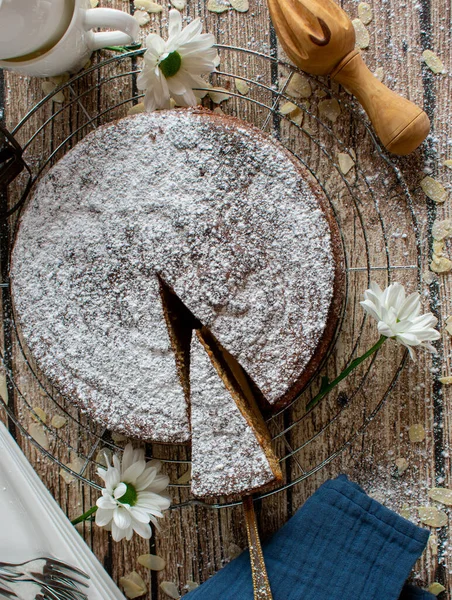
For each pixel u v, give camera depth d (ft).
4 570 1.86
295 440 1.97
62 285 1.89
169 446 2.01
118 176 1.86
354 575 1.82
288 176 1.81
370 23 1.98
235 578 1.86
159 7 2.01
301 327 1.80
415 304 1.76
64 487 2.03
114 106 1.94
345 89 1.98
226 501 2.00
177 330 1.94
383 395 1.96
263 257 1.82
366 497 1.84
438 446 1.95
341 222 1.97
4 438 1.97
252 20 2.00
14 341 2.03
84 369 1.88
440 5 1.96
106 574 1.98
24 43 1.72
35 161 2.03
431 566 1.94
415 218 1.94
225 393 1.80
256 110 2.00
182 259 1.83
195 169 1.83
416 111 1.85
